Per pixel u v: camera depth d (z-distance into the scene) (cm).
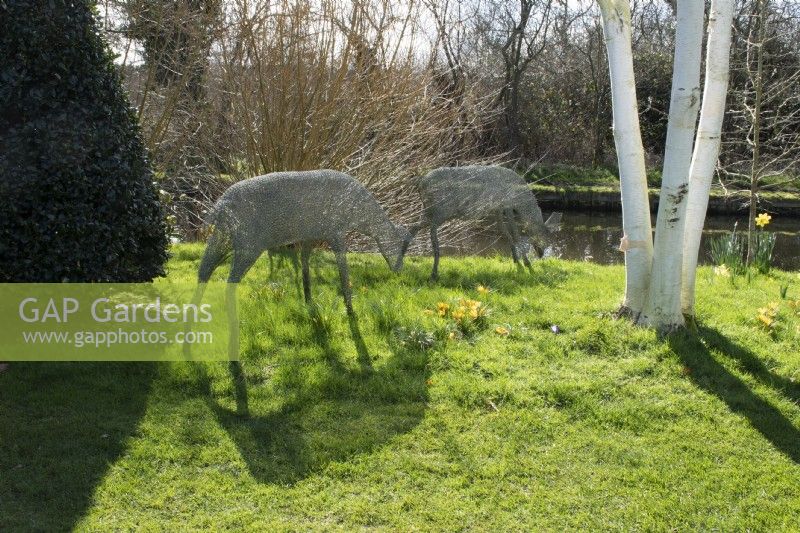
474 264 788
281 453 349
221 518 297
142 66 1150
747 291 660
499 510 305
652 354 469
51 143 464
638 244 520
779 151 1675
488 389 414
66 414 382
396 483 325
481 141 1532
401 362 453
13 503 302
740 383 432
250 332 496
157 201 565
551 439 367
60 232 478
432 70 1025
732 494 319
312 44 913
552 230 746
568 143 2498
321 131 925
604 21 508
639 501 312
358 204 507
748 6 1441
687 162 481
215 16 982
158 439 360
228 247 468
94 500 307
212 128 1023
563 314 546
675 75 476
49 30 466
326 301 564
